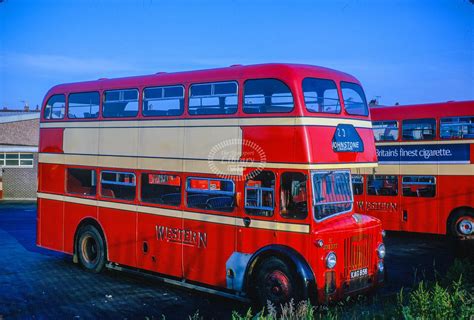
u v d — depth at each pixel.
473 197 16.42
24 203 30.97
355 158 9.39
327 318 7.46
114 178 11.73
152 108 10.93
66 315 8.94
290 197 8.67
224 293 9.49
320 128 8.76
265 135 8.95
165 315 8.95
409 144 17.69
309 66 9.18
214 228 9.63
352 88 9.71
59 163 13.09
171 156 10.45
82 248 12.48
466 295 7.78
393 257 14.41
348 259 8.84
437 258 14.26
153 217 10.80
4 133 34.59
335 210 8.93
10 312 9.09
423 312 6.91
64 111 13.04
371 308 8.45
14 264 13.31
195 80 10.09
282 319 7.58
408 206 17.64
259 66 9.23
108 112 11.88
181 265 10.22
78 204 12.55
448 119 16.94
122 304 9.63
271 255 8.85
